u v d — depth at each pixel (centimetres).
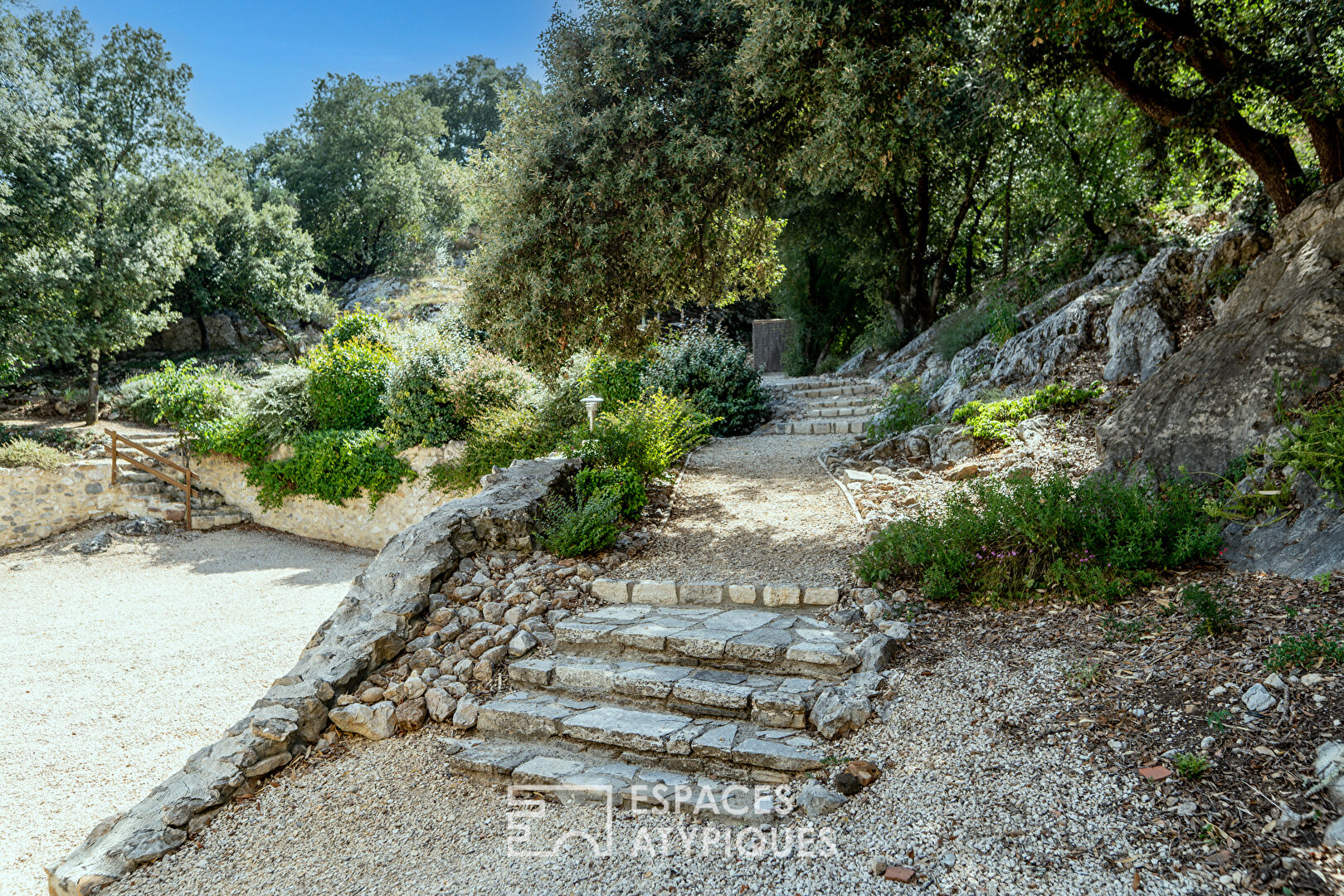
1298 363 529
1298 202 758
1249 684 318
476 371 1230
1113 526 483
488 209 894
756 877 285
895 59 687
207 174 2428
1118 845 260
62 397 2142
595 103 818
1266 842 245
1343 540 391
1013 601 461
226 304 2652
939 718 360
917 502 711
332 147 3306
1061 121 1287
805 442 1130
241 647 807
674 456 930
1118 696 339
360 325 1661
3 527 1287
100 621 934
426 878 326
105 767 561
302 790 415
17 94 1702
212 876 356
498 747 423
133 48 2147
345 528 1309
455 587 572
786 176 876
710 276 991
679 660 471
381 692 472
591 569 614
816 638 461
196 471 1468
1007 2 688
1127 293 906
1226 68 710
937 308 1880
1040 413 839
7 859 453
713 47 778
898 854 279
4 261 1659
